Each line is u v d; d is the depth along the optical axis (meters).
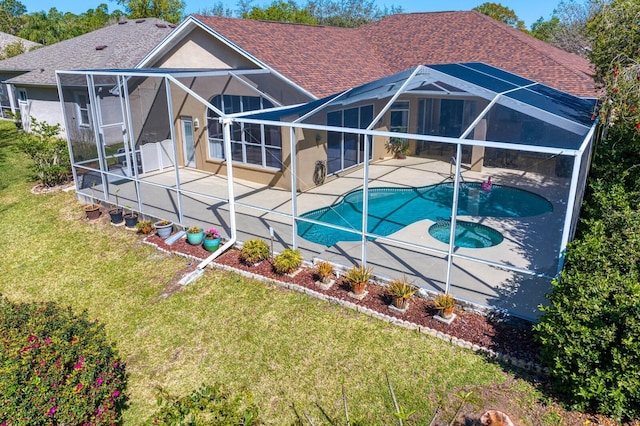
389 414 7.87
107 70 17.72
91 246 15.15
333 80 19.91
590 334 7.14
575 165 8.48
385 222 16.20
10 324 7.65
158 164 22.53
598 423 7.22
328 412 8.05
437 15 29.08
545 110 11.43
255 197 18.64
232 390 8.73
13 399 6.10
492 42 24.31
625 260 8.37
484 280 11.38
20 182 21.91
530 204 17.77
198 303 11.58
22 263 14.48
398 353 9.21
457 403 7.92
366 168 11.05
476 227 15.66
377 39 28.89
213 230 14.14
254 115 14.04
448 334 9.48
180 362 9.66
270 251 13.33
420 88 16.94
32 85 30.38
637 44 14.23
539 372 8.35
